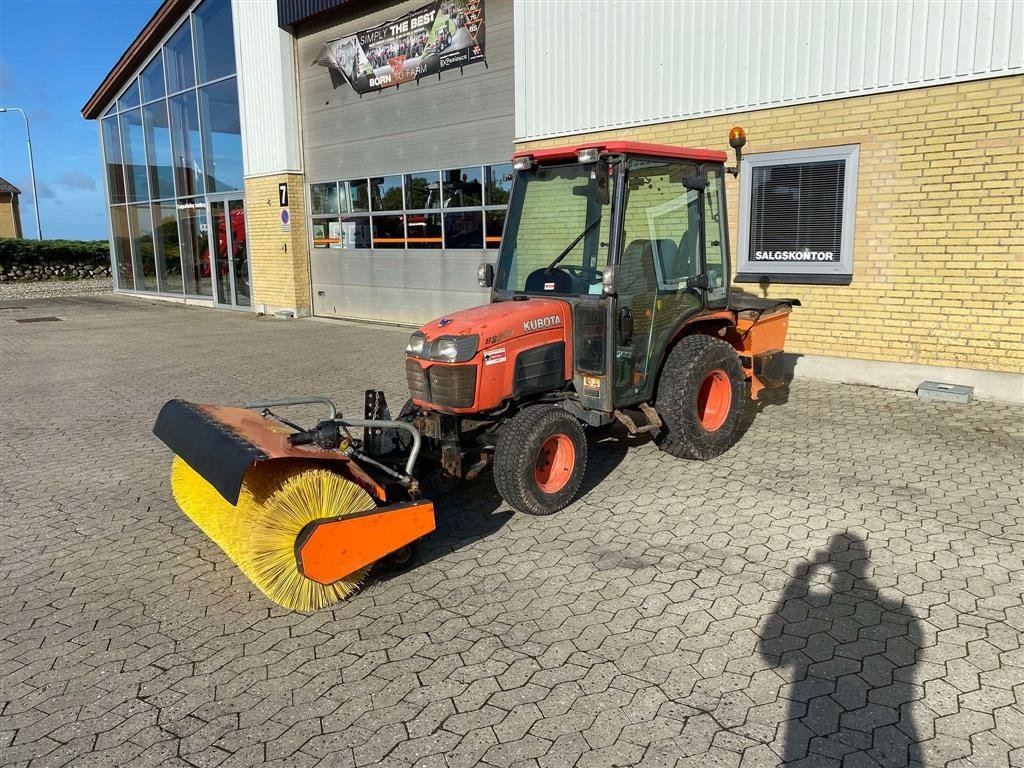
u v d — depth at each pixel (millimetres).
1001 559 4035
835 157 7691
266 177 15773
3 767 2760
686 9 8555
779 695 3000
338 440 3975
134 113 20469
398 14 12602
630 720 2889
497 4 11047
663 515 4785
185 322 15797
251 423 4176
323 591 3770
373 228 14047
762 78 8094
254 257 16688
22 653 3520
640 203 5105
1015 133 6680
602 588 3906
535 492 4691
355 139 14008
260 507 3637
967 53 6816
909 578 3875
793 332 8367
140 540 4742
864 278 7773
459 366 4496
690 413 5477
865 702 2939
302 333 13578
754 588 3832
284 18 14352
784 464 5613
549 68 10070
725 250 5949
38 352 12234
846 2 7414
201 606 3914
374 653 3418
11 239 26375
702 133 8648
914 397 7395
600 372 4949
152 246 21016
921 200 7285
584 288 5082
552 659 3305
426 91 12414
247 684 3225
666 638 3426
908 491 5008
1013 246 6844
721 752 2699
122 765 2756
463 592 3938
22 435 7227
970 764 2600
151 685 3240
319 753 2779
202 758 2777
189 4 17141
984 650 3242
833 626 3469
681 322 5543
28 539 4789
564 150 5062
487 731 2859
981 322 7137
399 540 3840
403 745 2805
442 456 4633
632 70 9172
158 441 6914
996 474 5262
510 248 5527
